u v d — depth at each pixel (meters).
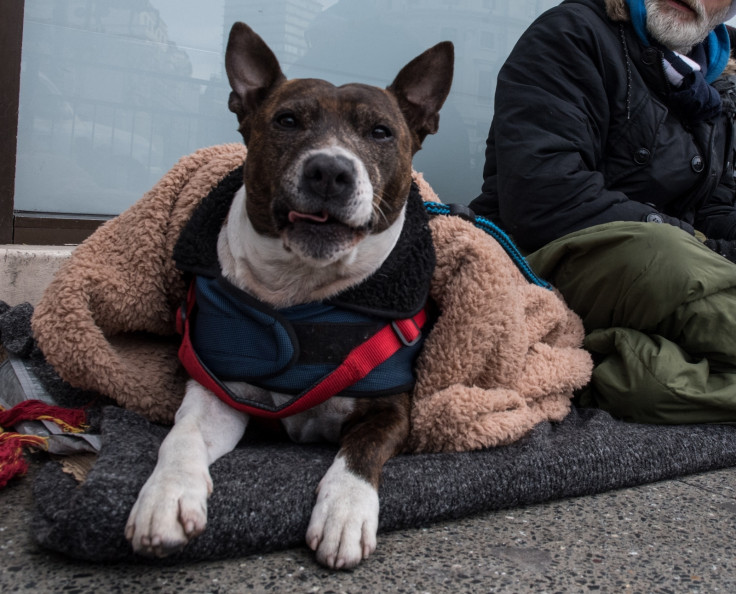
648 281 2.51
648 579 1.61
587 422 2.45
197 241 2.11
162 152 4.14
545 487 1.98
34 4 3.65
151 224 2.28
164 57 4.05
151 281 2.26
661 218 2.96
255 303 1.93
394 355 2.07
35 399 2.25
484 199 3.45
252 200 1.96
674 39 3.15
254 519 1.57
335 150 1.84
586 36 3.10
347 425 2.07
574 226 2.94
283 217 1.86
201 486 1.55
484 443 2.04
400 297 2.03
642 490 2.16
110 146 3.97
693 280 2.47
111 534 1.46
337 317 1.96
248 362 1.95
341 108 2.03
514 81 3.19
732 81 3.59
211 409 1.96
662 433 2.36
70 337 2.12
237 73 2.23
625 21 3.17
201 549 1.50
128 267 2.25
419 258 2.12
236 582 1.46
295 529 1.61
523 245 3.13
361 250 1.95
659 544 1.79
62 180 3.86
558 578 1.58
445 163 4.71
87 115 3.88
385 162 2.03
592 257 2.68
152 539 1.40
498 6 4.71
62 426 2.06
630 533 1.84
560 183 2.94
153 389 2.21
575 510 1.98
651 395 2.46
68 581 1.42
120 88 3.95
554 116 3.03
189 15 4.08
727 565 1.70
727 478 2.31
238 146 2.55
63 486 1.67
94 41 3.84
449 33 4.60
